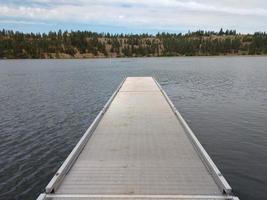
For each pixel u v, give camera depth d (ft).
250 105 84.48
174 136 39.86
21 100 96.73
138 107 59.62
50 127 63.52
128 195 23.97
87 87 130.00
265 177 38.24
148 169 29.07
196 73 195.21
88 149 34.88
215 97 98.99
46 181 38.06
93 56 524.11
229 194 23.94
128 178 27.12
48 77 179.32
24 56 483.51
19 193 35.29
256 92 108.27
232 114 73.61
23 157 46.09
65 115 74.90
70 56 508.12
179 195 23.97
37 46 504.84
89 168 29.37
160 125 45.52
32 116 73.72
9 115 74.79
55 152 48.34
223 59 417.69
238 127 61.82
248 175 38.91
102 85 137.28
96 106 86.69
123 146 35.88
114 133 41.39
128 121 48.08
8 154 47.34
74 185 25.84
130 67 268.41
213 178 27.07
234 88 119.44
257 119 68.08
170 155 32.81
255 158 44.68
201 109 80.07
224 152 47.37
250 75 176.04
